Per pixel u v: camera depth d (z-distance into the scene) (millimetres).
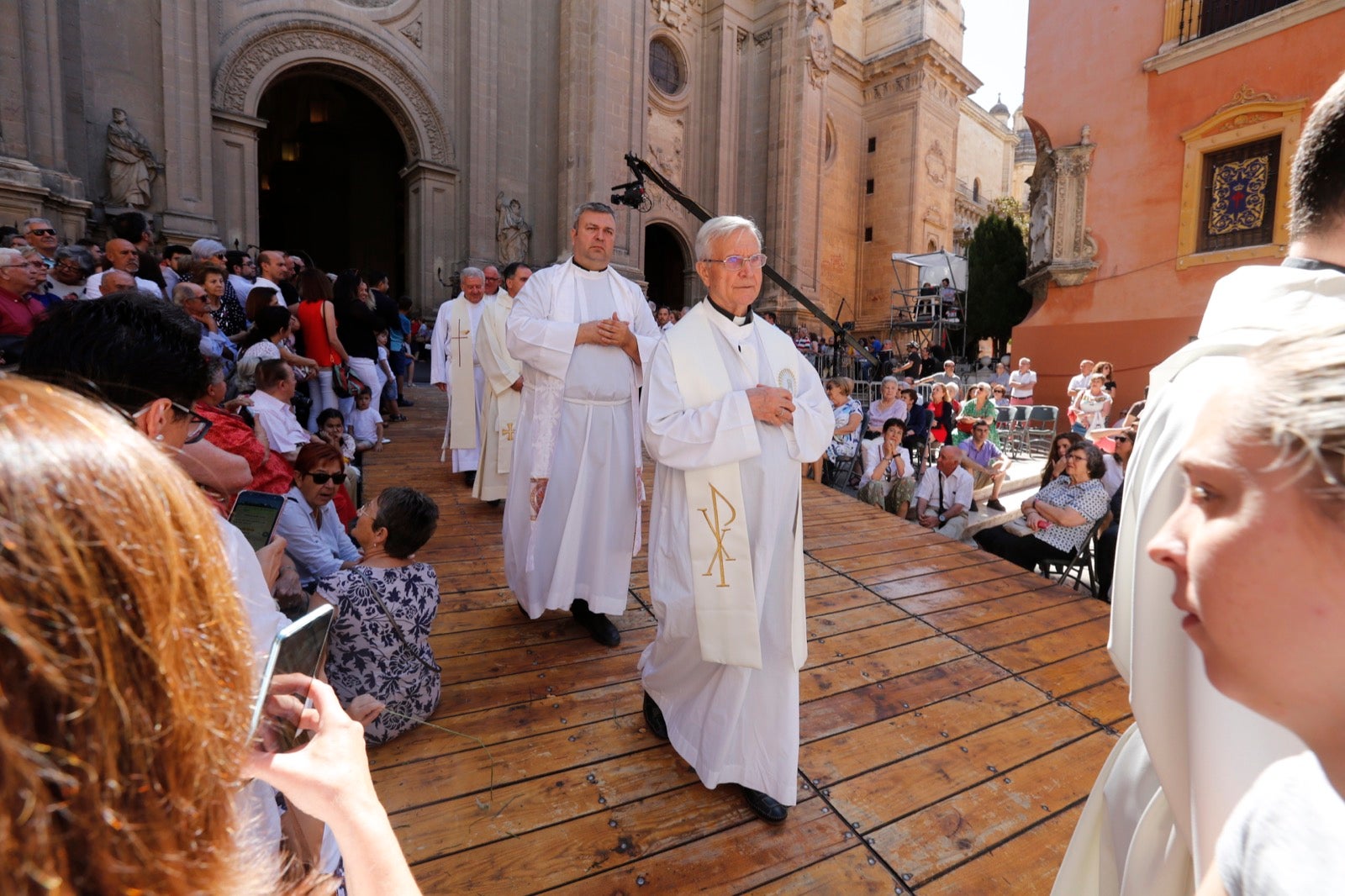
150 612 396
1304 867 389
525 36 16875
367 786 700
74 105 11461
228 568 525
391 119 15758
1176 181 12359
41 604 344
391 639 2520
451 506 5398
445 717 2756
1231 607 471
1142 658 810
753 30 22219
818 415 2393
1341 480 406
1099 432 6789
